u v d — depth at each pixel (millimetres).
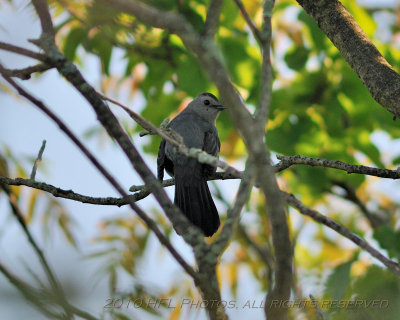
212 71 4945
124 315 7750
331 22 7660
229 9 12070
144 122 6047
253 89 12508
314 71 13203
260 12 12711
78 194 8320
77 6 7066
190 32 4957
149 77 13141
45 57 5652
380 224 13352
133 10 4980
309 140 13328
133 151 5383
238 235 13219
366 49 7336
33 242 6781
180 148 6039
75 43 11109
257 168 4766
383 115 13305
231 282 13258
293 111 13172
